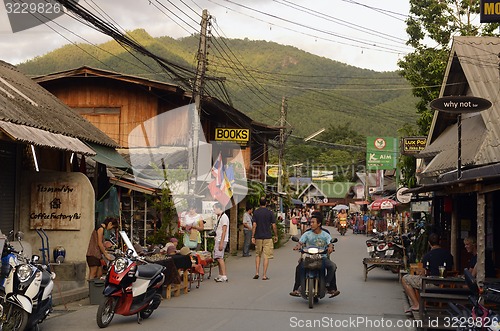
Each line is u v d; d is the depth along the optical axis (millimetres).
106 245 13461
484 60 16562
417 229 20953
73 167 17781
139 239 20062
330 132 86250
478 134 15305
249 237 25562
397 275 17859
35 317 8844
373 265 17219
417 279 11023
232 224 26875
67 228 14664
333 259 23719
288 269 19719
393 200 36406
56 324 10055
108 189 18594
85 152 14195
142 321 10336
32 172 14906
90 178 19250
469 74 16234
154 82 25156
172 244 14023
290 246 33562
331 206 79438
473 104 12664
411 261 18812
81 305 12070
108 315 9883
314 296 12203
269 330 9609
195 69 22938
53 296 12234
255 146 40500
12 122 12477
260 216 16750
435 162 16078
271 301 12617
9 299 8469
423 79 28406
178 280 12945
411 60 28797
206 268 19250
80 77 26031
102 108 26047
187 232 18062
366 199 60156
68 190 14766
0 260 8648
